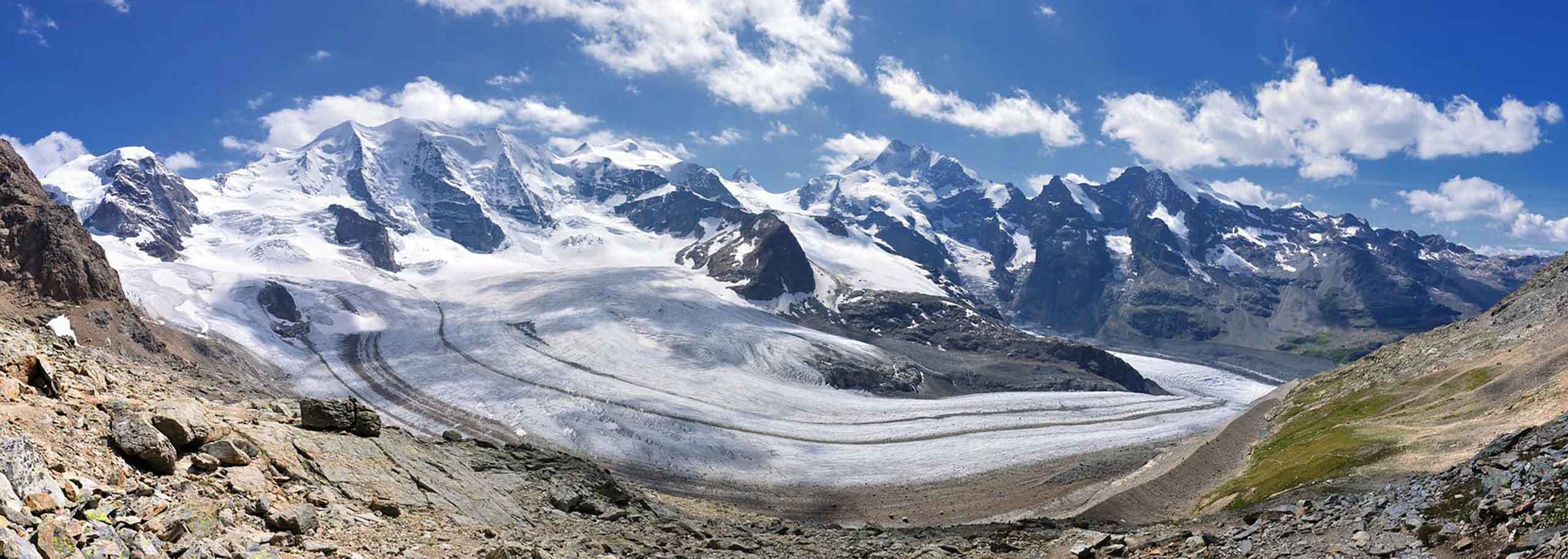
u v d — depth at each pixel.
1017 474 188.12
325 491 29.97
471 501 37.12
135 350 181.25
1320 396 145.50
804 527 62.91
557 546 32.62
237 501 24.78
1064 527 60.06
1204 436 160.88
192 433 27.45
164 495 22.53
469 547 28.92
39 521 17.11
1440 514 26.84
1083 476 157.88
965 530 58.19
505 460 50.81
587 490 48.06
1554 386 84.31
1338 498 37.97
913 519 145.12
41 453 21.11
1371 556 25.83
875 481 190.12
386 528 28.41
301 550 23.39
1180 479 116.75
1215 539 32.12
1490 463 27.97
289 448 32.06
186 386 41.47
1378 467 80.38
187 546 19.61
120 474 22.33
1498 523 24.75
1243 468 118.19
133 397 30.00
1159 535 34.31
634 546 36.81
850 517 150.50
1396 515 28.11
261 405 38.53
